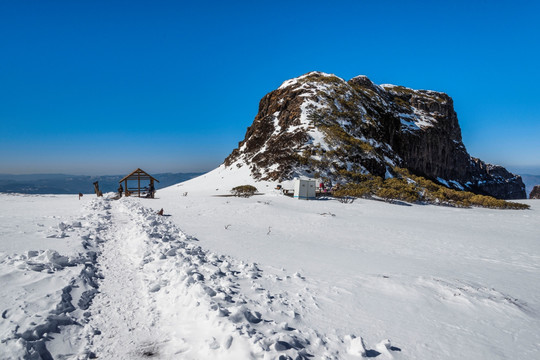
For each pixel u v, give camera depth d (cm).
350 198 4166
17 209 1848
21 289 529
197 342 425
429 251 1467
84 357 394
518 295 823
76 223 1201
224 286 641
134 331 464
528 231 2442
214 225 1788
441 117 12200
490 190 13412
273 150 6481
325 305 624
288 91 9000
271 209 2664
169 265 741
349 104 8375
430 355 457
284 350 407
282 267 930
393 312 614
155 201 2928
